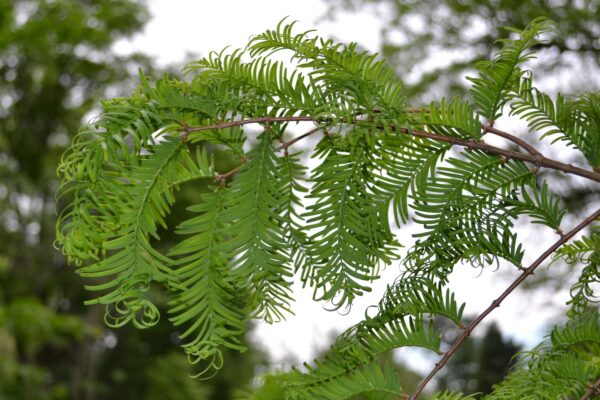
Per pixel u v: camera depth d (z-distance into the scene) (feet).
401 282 2.28
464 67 9.81
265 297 2.19
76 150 2.00
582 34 8.46
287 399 2.30
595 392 2.34
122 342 26.23
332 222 2.19
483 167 2.27
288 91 2.16
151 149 2.07
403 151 2.23
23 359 18.65
